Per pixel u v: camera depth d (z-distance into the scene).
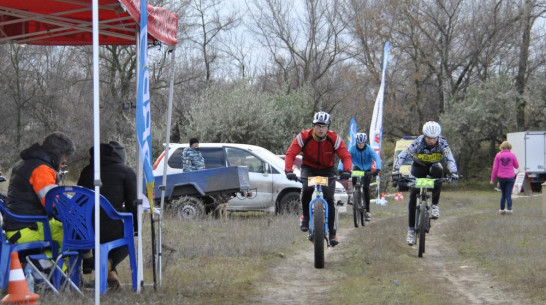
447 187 49.31
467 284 8.00
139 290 6.69
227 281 7.73
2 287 6.19
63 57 37.56
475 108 49.03
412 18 47.25
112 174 6.98
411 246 11.30
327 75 46.50
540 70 51.22
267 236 11.78
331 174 9.67
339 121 37.28
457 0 48.88
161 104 41.84
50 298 6.00
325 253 10.74
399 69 48.59
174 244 10.31
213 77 45.47
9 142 35.75
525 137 42.12
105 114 36.31
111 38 8.52
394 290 7.41
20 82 36.47
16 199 6.50
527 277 7.98
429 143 10.41
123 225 6.71
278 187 16.86
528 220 15.29
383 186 37.56
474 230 13.51
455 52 50.28
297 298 7.10
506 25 48.94
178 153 16.58
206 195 15.39
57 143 6.66
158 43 7.83
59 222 6.60
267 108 31.55
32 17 7.58
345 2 45.94
